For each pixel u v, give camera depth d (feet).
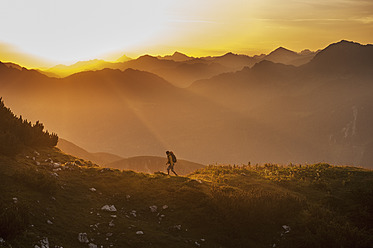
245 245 42.22
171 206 49.67
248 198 50.72
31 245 30.71
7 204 36.88
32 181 44.75
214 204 49.14
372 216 48.85
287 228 46.26
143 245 37.81
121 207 48.47
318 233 43.16
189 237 42.16
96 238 37.45
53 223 37.47
